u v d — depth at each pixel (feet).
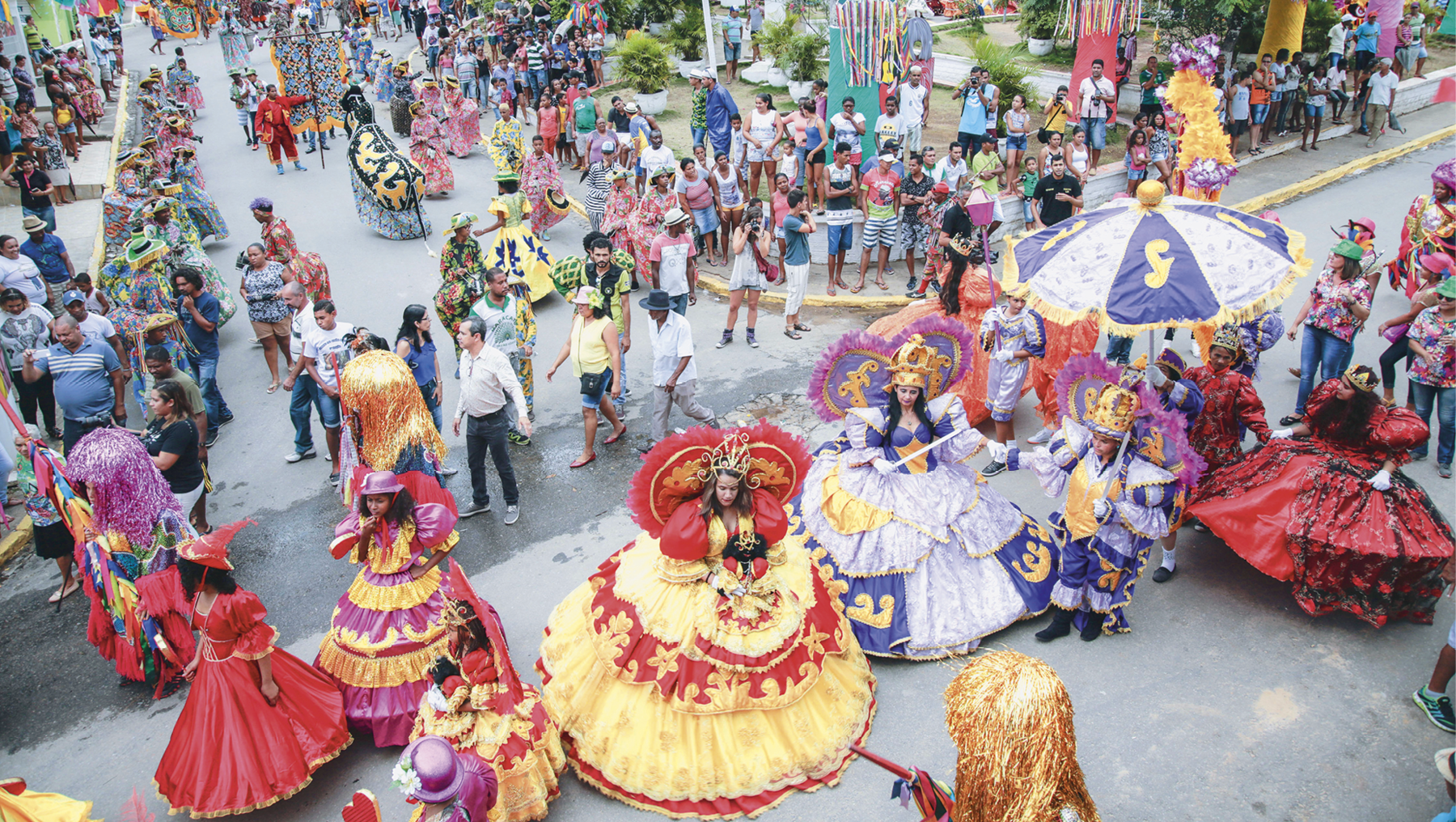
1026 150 60.13
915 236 44.29
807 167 51.83
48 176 53.01
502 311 32.14
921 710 19.84
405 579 19.34
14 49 73.31
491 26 93.30
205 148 76.79
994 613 21.30
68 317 29.25
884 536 21.15
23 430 24.41
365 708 19.21
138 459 20.66
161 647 20.38
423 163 60.90
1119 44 65.16
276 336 36.65
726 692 17.51
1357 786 17.83
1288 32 61.05
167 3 120.47
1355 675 20.54
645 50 72.90
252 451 33.47
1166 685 20.44
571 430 33.88
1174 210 21.49
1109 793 17.88
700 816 17.48
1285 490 21.50
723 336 39.55
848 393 22.20
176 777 17.54
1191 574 24.23
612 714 18.12
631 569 19.11
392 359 22.44
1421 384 27.07
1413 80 72.38
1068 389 21.63
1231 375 24.09
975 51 64.44
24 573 27.61
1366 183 56.49
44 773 20.01
